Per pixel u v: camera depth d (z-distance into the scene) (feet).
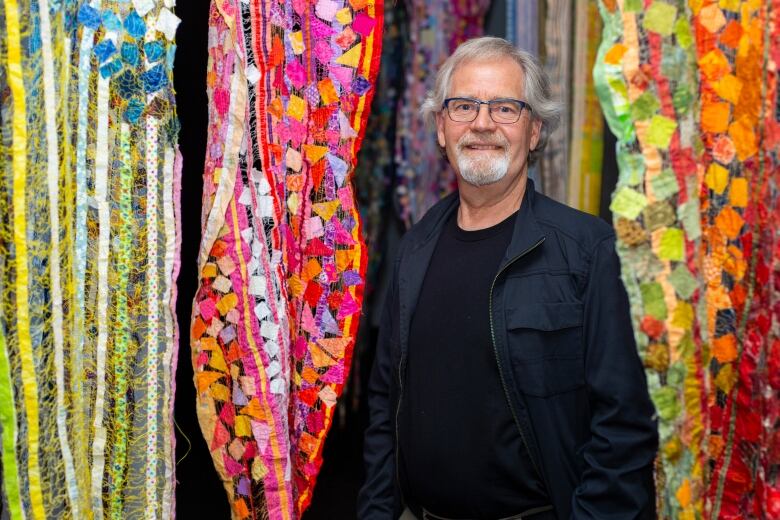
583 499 4.24
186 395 8.79
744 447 4.25
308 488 5.07
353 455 9.41
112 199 4.46
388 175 8.39
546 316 4.37
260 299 4.82
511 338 4.42
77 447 4.33
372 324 9.05
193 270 8.19
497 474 4.50
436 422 4.65
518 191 4.84
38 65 4.06
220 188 4.69
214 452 4.90
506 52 4.72
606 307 4.27
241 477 4.91
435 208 5.19
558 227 4.53
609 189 7.34
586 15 7.21
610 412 4.21
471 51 4.75
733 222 4.25
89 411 4.50
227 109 4.67
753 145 4.18
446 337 4.67
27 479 4.12
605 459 4.19
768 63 4.09
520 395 4.40
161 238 4.57
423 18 7.81
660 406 4.09
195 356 4.86
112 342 4.53
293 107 4.87
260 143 4.74
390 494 5.10
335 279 5.02
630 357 4.22
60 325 4.21
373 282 8.71
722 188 4.25
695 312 4.11
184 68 7.43
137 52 4.42
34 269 4.11
